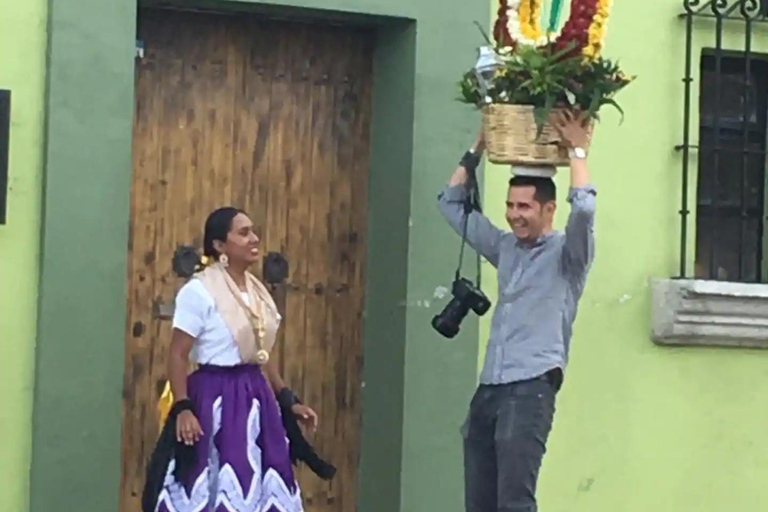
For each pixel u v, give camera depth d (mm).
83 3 8031
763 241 9727
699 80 9406
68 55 8008
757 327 9320
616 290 9188
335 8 8555
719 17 9344
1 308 7965
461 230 7855
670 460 9305
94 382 8047
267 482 7629
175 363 7523
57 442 7980
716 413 9414
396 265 8812
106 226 8070
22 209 8008
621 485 9195
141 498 8320
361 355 9102
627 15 9242
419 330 8711
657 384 9281
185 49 8734
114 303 8094
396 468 8734
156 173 8656
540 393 7422
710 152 9516
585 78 7348
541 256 7555
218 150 8797
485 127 7504
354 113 9086
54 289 7977
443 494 8750
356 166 9094
